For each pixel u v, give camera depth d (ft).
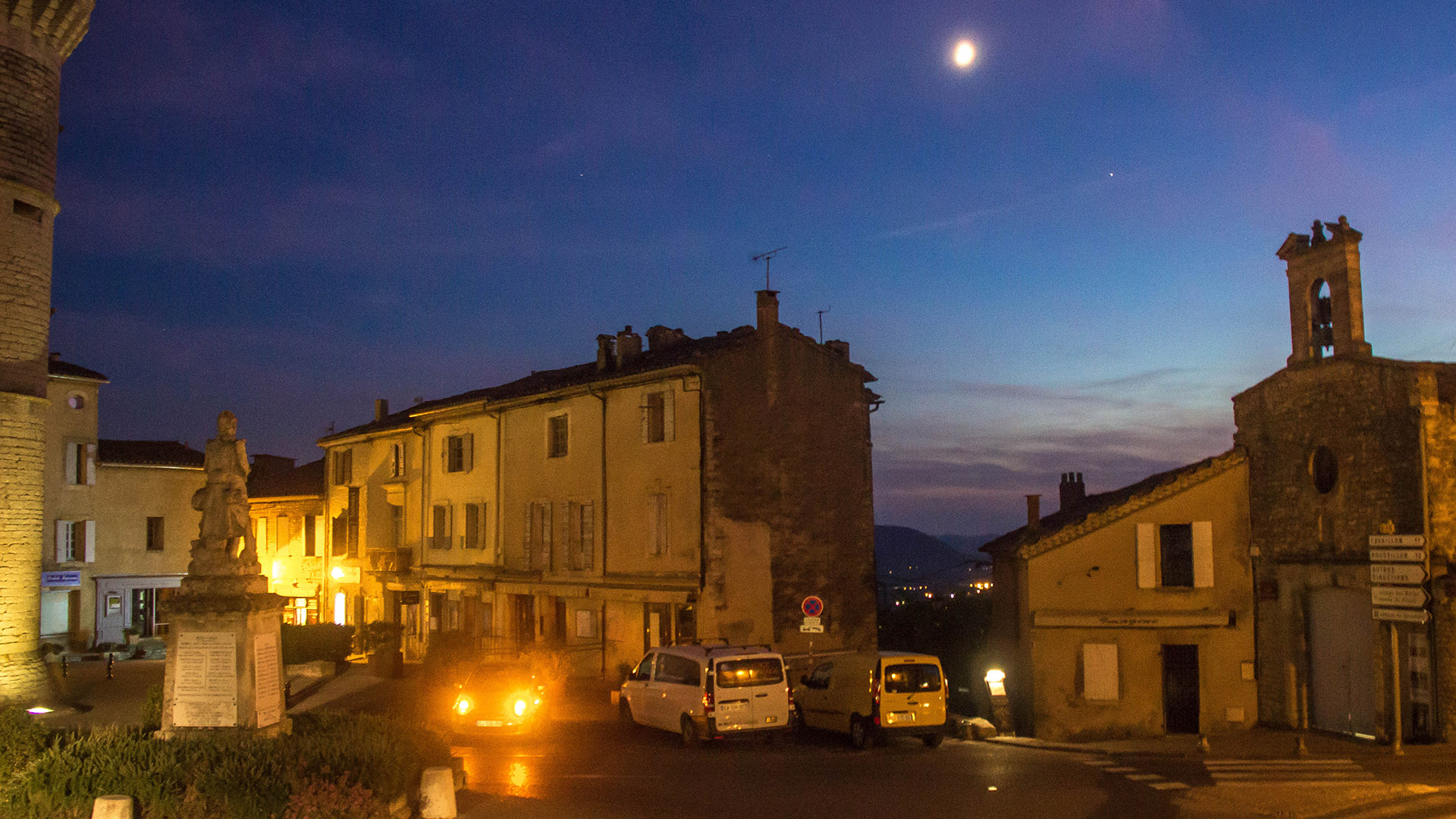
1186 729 76.28
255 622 45.83
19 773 40.57
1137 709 76.02
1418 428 64.18
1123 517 79.05
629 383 102.47
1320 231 73.67
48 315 87.86
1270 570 76.43
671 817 45.52
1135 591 78.33
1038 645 77.56
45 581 139.54
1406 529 64.90
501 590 118.52
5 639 82.74
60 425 144.97
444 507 131.85
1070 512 102.63
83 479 146.92
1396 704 61.26
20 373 84.33
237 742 43.04
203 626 45.06
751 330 104.78
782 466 100.94
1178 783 54.60
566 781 54.60
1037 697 77.05
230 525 46.60
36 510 85.97
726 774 57.21
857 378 111.14
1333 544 70.54
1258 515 77.66
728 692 67.92
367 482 148.77
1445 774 55.26
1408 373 65.00
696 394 95.96
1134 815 46.83
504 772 57.62
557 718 83.66
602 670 103.19
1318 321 74.28
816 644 100.94
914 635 124.26
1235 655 76.28
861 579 107.04
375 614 144.36
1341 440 70.13
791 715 70.23
